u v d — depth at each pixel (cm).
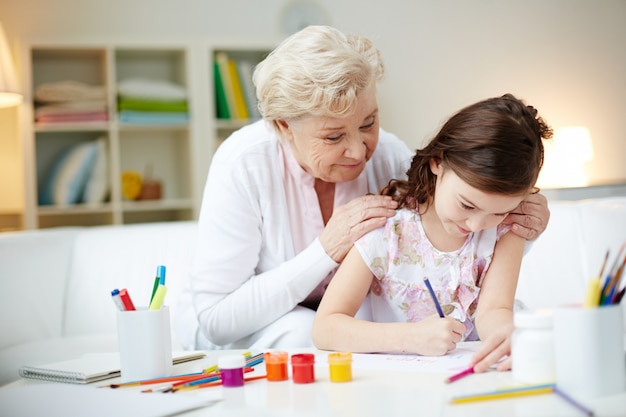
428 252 146
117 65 441
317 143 142
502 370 103
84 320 241
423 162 135
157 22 454
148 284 241
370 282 145
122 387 108
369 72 137
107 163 420
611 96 504
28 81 400
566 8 498
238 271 161
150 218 451
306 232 166
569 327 87
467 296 146
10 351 214
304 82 135
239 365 103
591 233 221
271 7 467
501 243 145
